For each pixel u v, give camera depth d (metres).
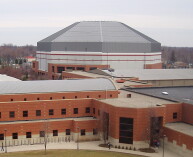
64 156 64.56
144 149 71.31
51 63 185.00
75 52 180.62
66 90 90.44
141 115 71.31
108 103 77.88
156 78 147.38
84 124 79.88
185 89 105.31
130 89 106.50
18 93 85.00
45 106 83.31
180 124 77.62
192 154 64.38
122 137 72.94
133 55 182.12
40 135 78.25
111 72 145.25
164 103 80.38
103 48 177.25
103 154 66.56
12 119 80.62
